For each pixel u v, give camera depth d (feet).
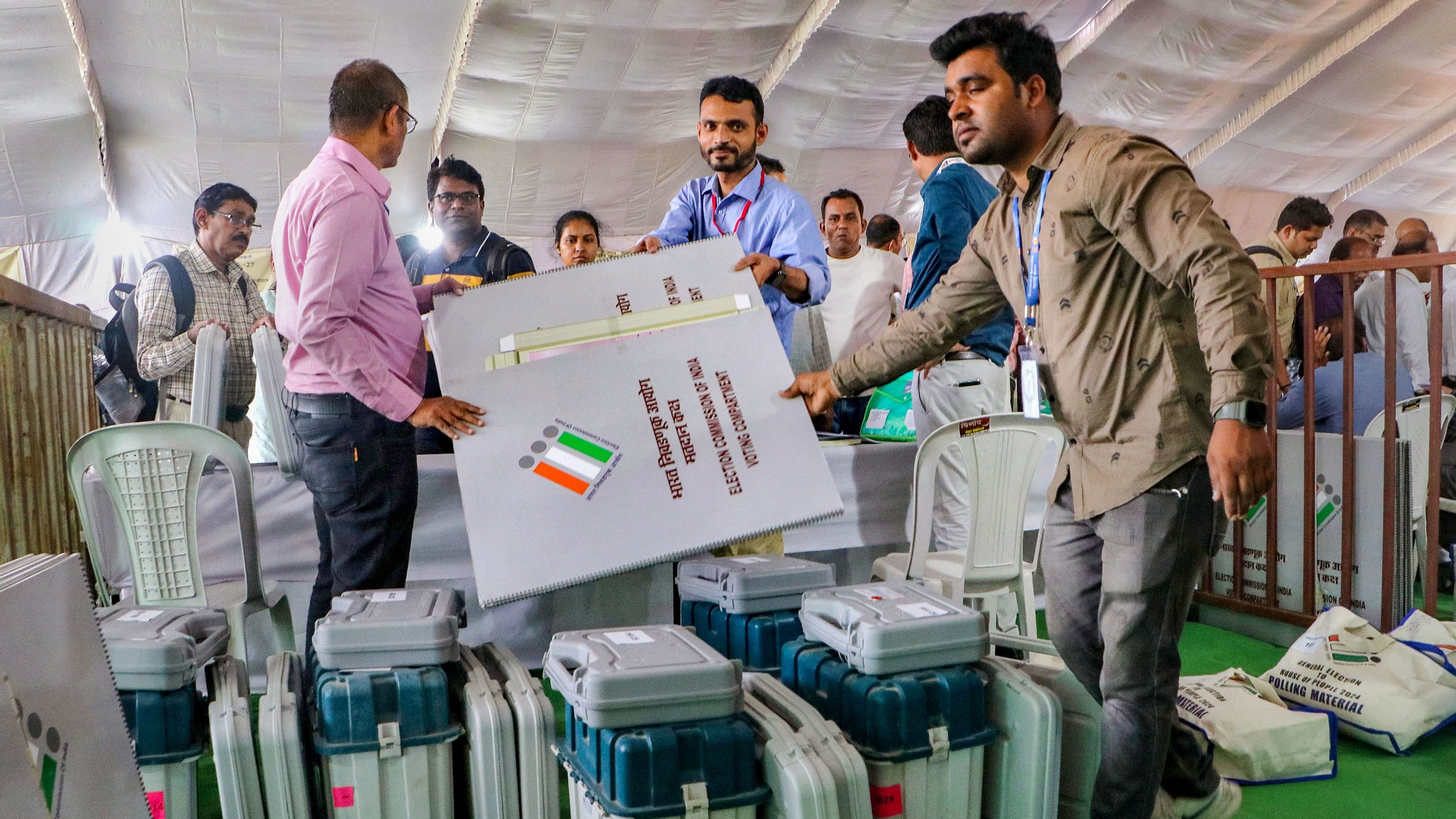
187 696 5.38
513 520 5.57
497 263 10.66
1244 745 7.23
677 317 6.42
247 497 7.50
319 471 6.97
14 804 2.82
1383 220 14.88
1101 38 31.91
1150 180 4.45
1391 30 33.88
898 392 11.34
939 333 5.88
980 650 5.29
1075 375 4.90
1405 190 45.91
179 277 11.00
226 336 8.71
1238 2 30.81
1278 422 11.85
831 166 37.01
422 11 24.44
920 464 8.30
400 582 7.24
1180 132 38.75
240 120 26.94
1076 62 33.14
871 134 35.70
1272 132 39.37
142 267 30.55
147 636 5.43
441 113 29.22
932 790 5.07
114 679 4.32
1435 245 15.70
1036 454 8.43
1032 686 5.24
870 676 5.11
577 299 6.45
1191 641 11.10
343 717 5.25
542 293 6.44
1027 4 29.32
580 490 5.64
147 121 26.84
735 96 8.44
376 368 6.43
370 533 7.00
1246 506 4.19
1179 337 4.70
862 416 12.24
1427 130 41.29
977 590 8.55
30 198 27.17
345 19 23.72
